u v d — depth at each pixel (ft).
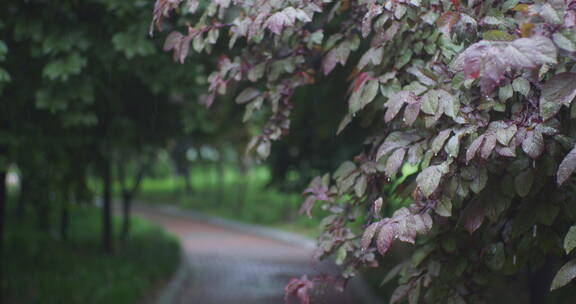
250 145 10.71
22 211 55.06
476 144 7.09
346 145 26.48
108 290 29.45
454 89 7.91
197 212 99.60
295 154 31.99
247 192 112.27
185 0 10.84
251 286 41.01
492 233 8.91
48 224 51.29
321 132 25.64
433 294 9.41
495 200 8.00
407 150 8.48
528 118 7.48
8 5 16.21
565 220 8.51
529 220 7.95
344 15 15.49
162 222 88.94
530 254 8.89
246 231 80.89
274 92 10.59
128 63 17.66
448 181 7.91
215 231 80.12
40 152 24.61
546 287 20.35
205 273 46.83
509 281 13.71
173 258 46.75
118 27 16.71
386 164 8.61
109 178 43.60
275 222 86.02
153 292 34.86
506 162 7.93
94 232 56.59
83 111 18.78
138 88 25.45
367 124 10.16
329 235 10.08
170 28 16.48
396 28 8.87
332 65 10.00
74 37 16.10
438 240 9.27
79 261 36.70
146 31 15.93
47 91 16.51
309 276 10.12
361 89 9.41
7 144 21.16
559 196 7.91
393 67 9.62
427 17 8.50
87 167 34.58
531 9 6.23
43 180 35.50
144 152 34.19
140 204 110.63
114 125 26.84
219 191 104.63
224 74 10.76
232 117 35.40
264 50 10.73
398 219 7.68
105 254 42.83
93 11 17.19
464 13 7.85
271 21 8.60
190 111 26.66
